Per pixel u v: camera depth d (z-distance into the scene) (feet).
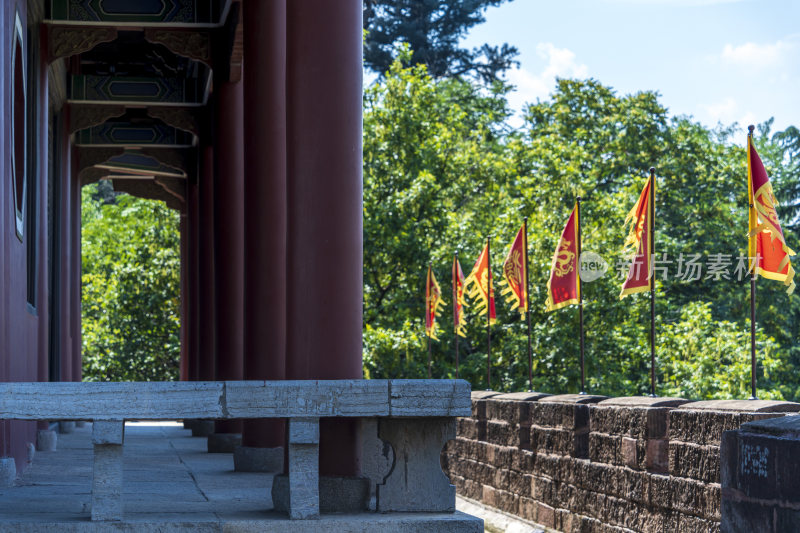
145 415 21.53
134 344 132.57
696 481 27.40
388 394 22.57
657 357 108.68
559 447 37.60
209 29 58.44
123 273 132.57
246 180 42.47
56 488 31.32
